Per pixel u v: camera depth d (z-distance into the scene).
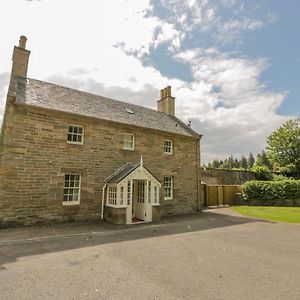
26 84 13.58
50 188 11.94
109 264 6.07
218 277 5.26
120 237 9.28
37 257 6.60
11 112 11.37
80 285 4.83
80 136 13.54
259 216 15.30
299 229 10.92
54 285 4.82
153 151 16.66
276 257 6.70
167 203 16.92
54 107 12.59
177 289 4.66
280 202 21.38
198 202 18.77
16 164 11.15
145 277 5.25
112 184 13.18
